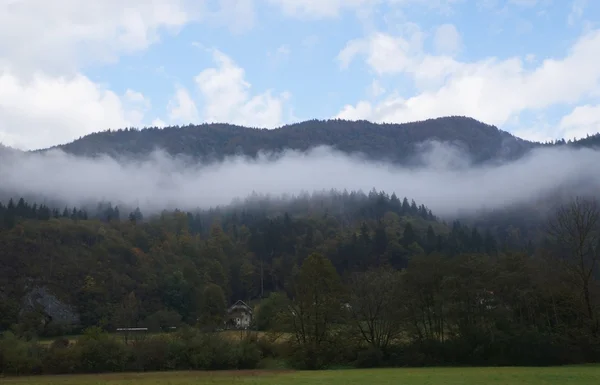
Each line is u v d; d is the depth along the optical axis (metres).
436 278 85.94
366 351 80.38
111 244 173.25
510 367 69.25
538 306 83.19
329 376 58.38
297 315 85.88
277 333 86.38
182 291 152.38
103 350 74.44
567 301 81.56
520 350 74.31
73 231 173.75
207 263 184.25
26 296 131.25
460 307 81.94
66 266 150.50
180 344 78.12
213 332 87.00
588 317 79.50
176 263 176.62
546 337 75.12
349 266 177.00
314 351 79.69
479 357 76.62
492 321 79.94
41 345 80.62
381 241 186.50
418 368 73.56
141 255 177.25
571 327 79.50
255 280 192.25
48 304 131.62
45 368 72.31
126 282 152.50
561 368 65.06
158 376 64.69
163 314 132.75
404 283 87.31
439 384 46.53
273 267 194.50
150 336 84.88
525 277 82.38
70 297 137.62
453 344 78.19
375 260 177.75
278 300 106.06
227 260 194.62
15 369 71.25
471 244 194.00
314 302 86.12
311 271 87.81
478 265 86.25
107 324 127.81
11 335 77.88
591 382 46.59
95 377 65.00
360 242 186.12
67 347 78.00
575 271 81.62
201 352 77.44
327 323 85.44
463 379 50.97
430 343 79.88
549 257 87.31
